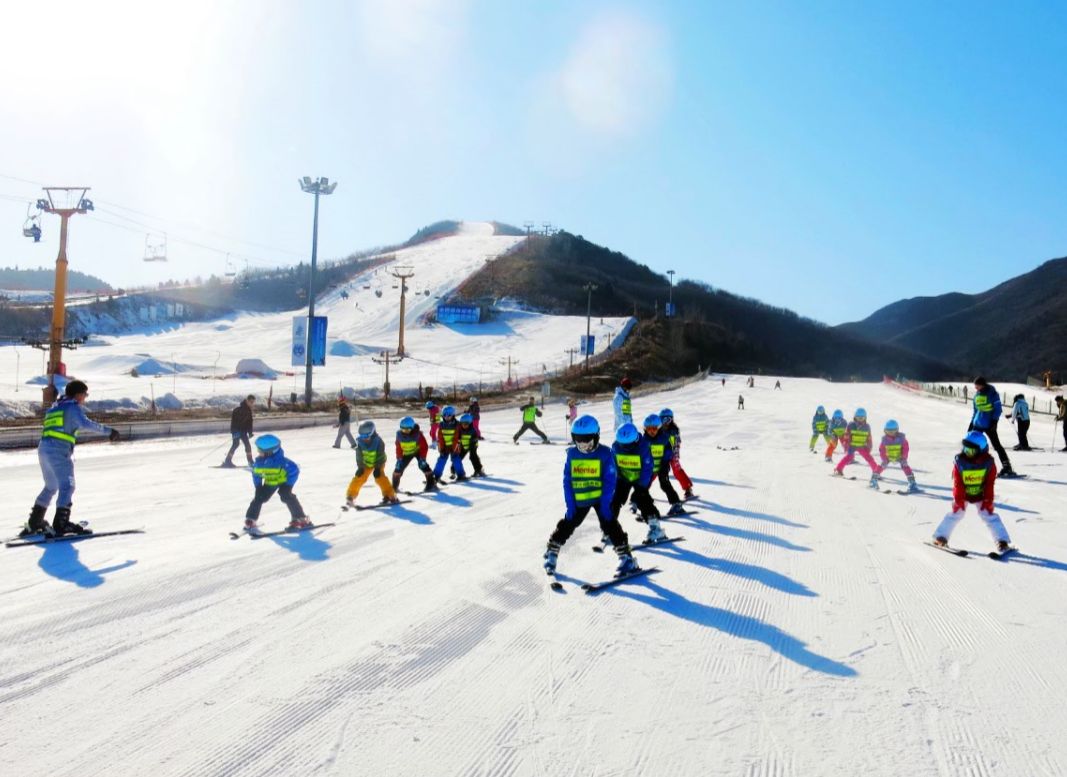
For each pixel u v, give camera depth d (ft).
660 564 25.17
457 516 33.60
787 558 26.07
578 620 19.21
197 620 18.75
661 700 14.39
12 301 413.80
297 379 162.71
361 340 301.22
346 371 203.00
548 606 20.40
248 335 315.37
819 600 21.08
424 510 35.17
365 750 12.30
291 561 24.91
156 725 13.10
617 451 26.94
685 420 116.88
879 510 35.94
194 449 64.34
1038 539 29.48
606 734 12.96
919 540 29.17
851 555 26.55
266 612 19.47
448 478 46.88
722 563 25.32
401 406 127.54
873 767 11.89
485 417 118.11
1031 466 53.52
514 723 13.34
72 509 34.81
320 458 60.13
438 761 11.94
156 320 394.11
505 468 52.85
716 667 16.11
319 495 40.04
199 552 26.08
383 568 24.16
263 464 29.09
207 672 15.48
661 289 526.16
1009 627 18.85
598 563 25.27
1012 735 13.06
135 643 17.10
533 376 204.74
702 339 400.47
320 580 22.59
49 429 27.73
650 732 13.05
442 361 242.17
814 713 13.88
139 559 24.89
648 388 205.77
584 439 22.80
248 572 23.41
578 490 23.21
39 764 11.71
